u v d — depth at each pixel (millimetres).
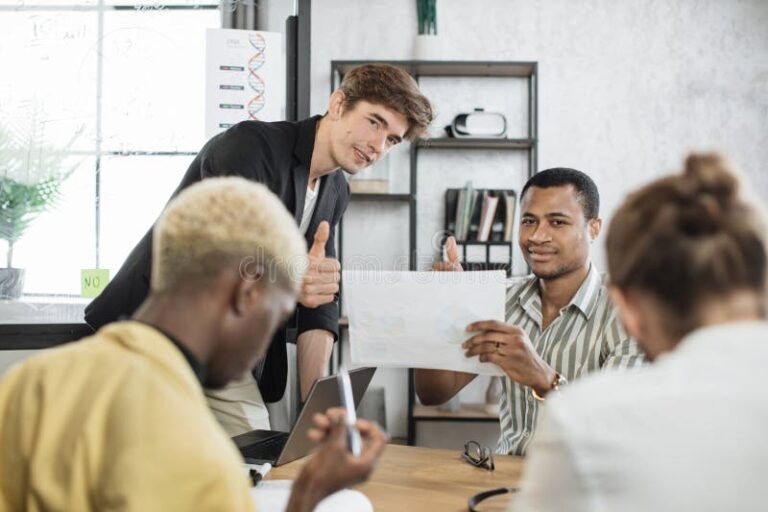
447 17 4031
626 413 745
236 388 2045
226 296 893
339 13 4047
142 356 853
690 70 4031
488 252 3885
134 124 3178
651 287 800
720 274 767
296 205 2074
